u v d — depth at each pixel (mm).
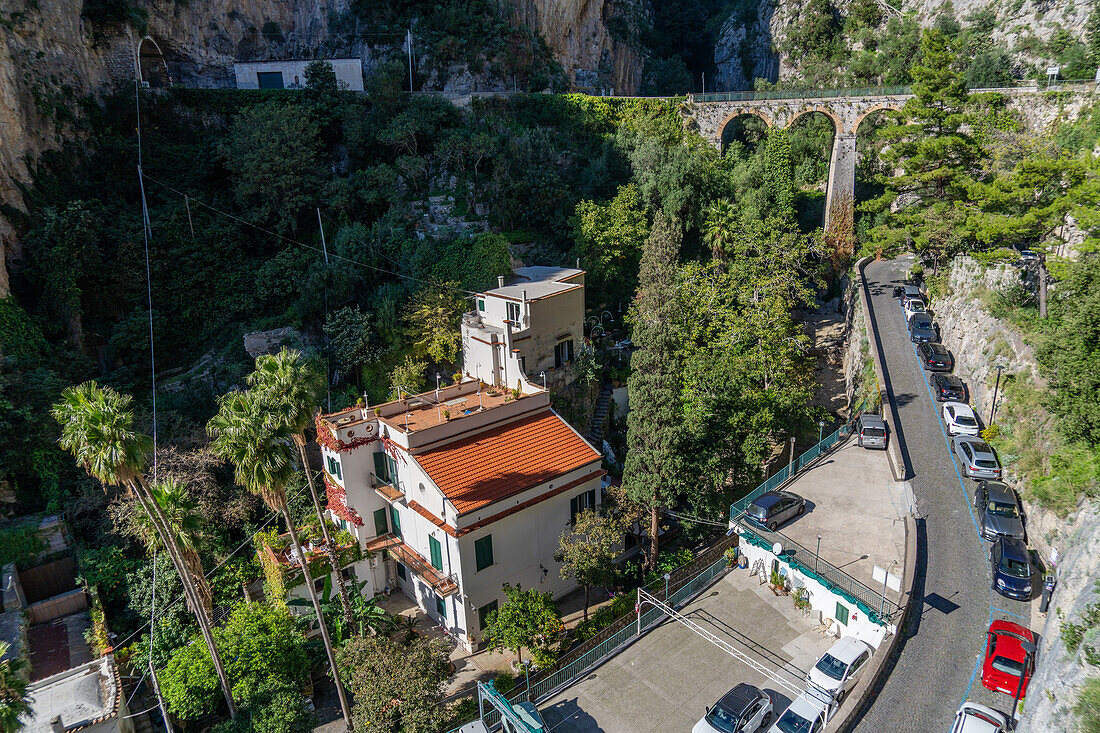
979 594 28312
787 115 73438
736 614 31500
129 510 38531
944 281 52219
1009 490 32500
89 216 51812
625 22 103062
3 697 21312
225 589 39156
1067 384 30375
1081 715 18047
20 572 37844
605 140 72188
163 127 64875
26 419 41812
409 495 37156
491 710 28891
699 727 25188
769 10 108188
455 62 79750
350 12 81875
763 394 44219
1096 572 22094
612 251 58844
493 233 60656
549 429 40469
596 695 28281
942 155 52969
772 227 59875
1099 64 70750
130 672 34469
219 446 27656
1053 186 46562
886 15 98500
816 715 24141
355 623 33969
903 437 39719
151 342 52719
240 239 59781
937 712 23797
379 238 57562
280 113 61469
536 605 31938
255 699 29766
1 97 50531
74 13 58688
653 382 36812
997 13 85812
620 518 38500
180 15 72000
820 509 33938
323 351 53406
